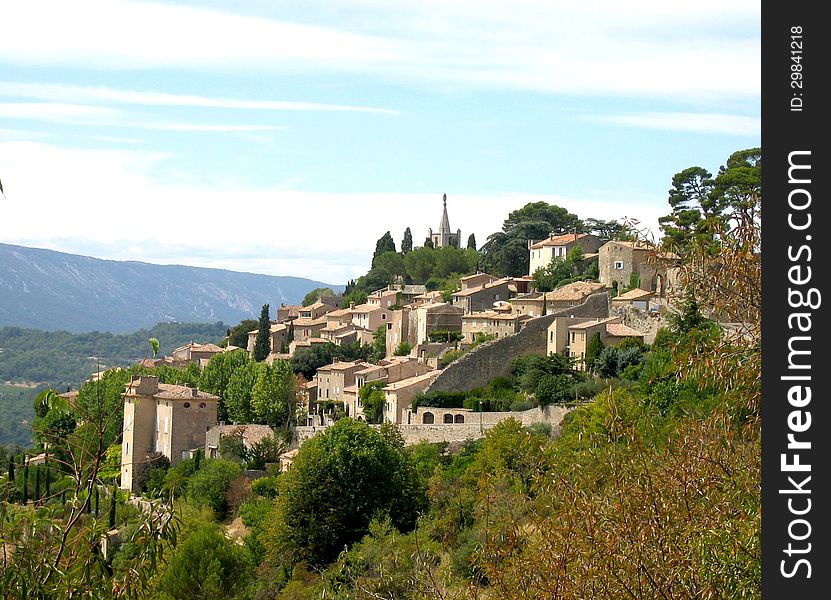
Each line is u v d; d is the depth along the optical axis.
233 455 117.81
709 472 22.95
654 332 116.31
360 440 79.31
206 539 66.12
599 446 27.08
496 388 119.75
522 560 24.23
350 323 184.62
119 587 21.41
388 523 69.00
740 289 23.73
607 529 22.66
